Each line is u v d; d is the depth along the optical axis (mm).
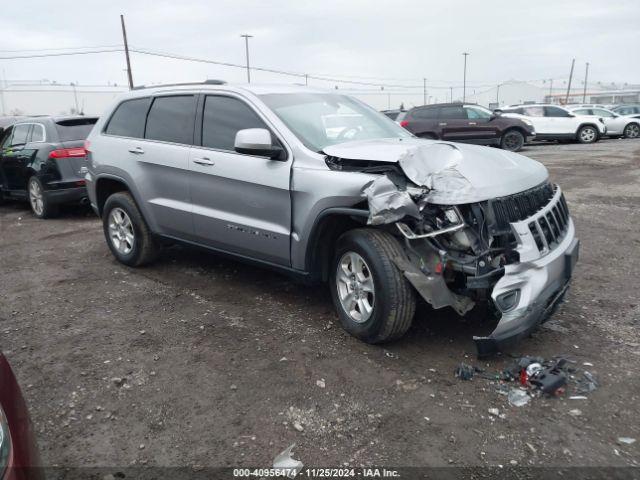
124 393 3393
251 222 4496
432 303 3492
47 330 4379
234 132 4672
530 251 3473
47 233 8047
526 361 3518
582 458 2693
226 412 3164
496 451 2762
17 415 1965
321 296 4957
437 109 18453
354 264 3893
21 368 3748
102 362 3801
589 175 11852
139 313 4688
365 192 3570
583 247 6367
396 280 3572
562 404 3146
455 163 3764
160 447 2865
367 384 3410
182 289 5258
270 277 5527
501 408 3123
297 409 3172
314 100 4871
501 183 3623
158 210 5359
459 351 3809
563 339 3953
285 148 4246
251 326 4332
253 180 4375
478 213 3479
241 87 4785
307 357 3779
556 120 21875
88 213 9648
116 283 5508
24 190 9500
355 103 5277
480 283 3430
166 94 5406
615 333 4039
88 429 3035
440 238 3598
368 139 4594
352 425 3010
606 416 3021
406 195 3461
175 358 3836
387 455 2758
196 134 4984
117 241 6023
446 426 2973
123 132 5793
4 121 13859
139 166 5469
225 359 3797
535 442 2820
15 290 5402
